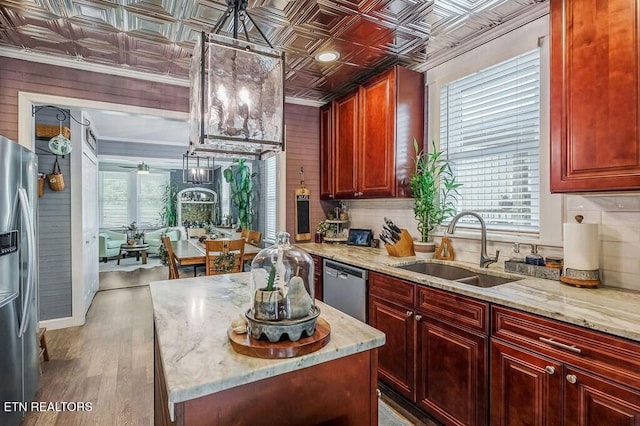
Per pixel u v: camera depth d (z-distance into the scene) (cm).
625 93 152
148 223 968
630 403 123
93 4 212
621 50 153
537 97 225
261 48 161
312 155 409
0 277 183
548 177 215
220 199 954
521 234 234
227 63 153
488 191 257
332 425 113
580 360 137
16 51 278
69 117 384
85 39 258
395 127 291
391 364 237
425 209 273
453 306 193
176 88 342
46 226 369
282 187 392
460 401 188
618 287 181
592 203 193
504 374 165
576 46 168
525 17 224
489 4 212
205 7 214
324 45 265
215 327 130
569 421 140
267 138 164
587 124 164
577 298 163
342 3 209
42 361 290
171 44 266
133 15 225
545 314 148
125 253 851
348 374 116
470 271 239
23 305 206
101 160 695
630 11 150
